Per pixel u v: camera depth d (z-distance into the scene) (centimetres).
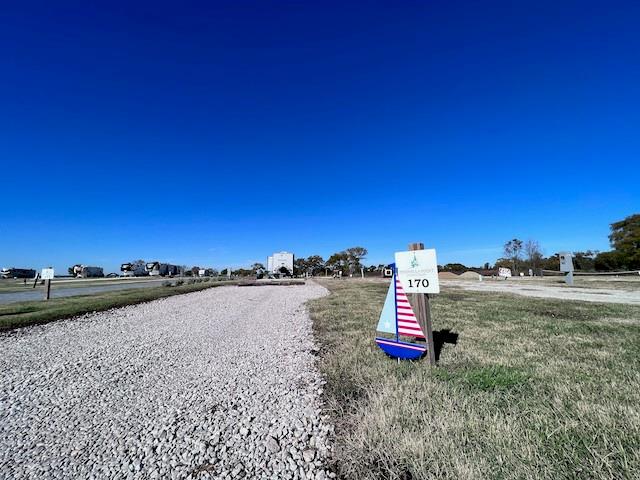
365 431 295
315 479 248
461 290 1808
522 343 582
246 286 2816
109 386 452
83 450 298
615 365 450
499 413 307
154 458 282
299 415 351
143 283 3409
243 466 268
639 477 217
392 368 460
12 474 265
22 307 1138
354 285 2598
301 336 740
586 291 1680
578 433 272
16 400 408
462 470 228
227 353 617
